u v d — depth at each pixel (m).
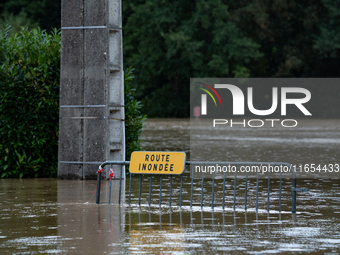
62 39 30.47
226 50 155.62
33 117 31.42
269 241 15.40
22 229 17.12
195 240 15.52
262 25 155.62
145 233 16.50
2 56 32.16
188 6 159.75
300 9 158.00
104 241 15.40
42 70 31.73
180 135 74.12
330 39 155.25
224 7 153.75
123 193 25.55
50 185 28.42
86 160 30.41
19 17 154.38
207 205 22.11
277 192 25.89
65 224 17.97
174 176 32.66
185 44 153.12
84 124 30.41
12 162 31.98
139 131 34.53
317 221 18.45
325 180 30.31
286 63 157.12
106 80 30.09
